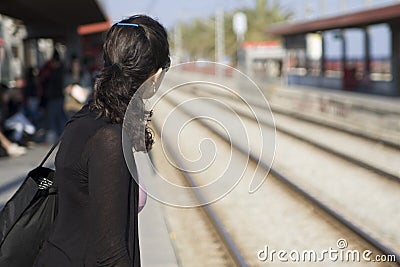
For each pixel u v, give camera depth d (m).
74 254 2.34
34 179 2.64
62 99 16.14
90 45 37.31
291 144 20.12
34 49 37.38
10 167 13.31
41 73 20.28
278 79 45.28
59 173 2.36
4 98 16.53
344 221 9.44
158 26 2.46
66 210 2.37
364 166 15.07
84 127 2.31
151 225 8.83
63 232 2.37
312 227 9.65
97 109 2.33
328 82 42.22
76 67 16.19
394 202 11.34
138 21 2.44
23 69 32.75
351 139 21.28
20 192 2.61
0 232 2.60
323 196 12.10
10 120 16.30
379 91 35.44
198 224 9.71
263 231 9.51
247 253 8.40
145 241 8.02
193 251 8.43
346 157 16.31
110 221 2.20
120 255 2.19
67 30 31.17
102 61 2.47
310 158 17.05
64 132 2.39
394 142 19.09
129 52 2.35
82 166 2.30
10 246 2.57
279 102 39.91
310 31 43.19
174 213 10.29
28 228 2.58
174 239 8.84
